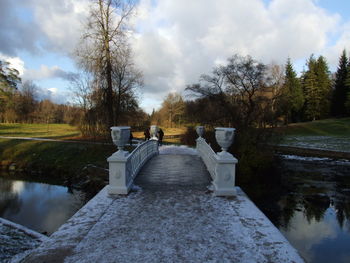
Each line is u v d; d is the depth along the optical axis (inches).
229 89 1183.6
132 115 1123.3
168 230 163.9
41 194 679.7
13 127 2084.2
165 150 721.0
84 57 826.2
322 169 886.4
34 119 2689.5
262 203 592.4
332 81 2450.8
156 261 127.0
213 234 158.2
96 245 143.4
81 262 125.8
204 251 137.5
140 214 191.6
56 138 1380.4
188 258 130.2
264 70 1152.2
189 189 263.9
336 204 581.3
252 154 734.5
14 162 1011.9
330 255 385.7
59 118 3102.9
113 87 913.5
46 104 3073.3
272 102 1147.3
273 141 885.8
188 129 1459.2
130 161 277.9
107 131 984.9
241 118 1086.4
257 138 834.2
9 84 1681.8
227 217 186.5
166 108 2849.4
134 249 138.9
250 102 1107.3
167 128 2564.0
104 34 812.6
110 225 171.0
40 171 922.1
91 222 176.2
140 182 294.4
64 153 1021.8
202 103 1205.7
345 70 2162.9
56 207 579.8
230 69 1167.0
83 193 688.4
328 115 2250.2
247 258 130.5
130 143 992.2
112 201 222.4
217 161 242.1
